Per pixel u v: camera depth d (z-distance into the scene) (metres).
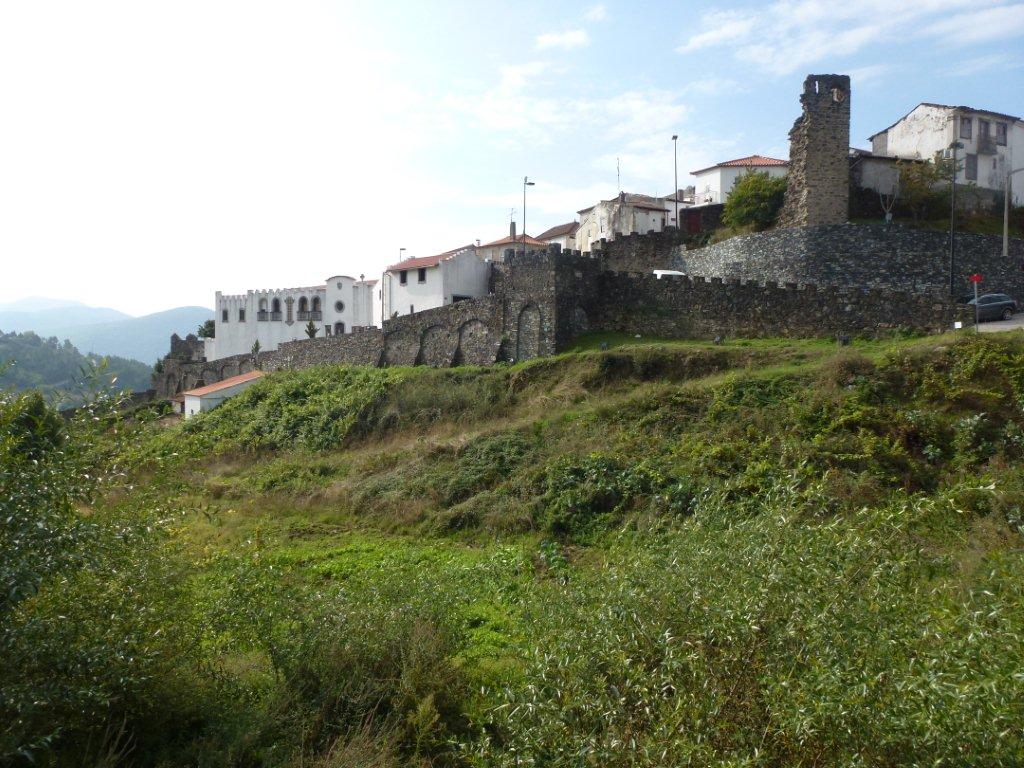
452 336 38.44
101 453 9.37
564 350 33.75
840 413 20.78
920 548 7.28
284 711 9.13
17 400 8.61
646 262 46.22
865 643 5.46
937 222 42.81
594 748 5.65
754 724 5.77
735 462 19.86
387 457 26.75
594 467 20.94
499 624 12.77
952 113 48.12
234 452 34.06
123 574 8.80
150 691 8.55
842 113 40.09
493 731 8.98
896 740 5.03
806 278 37.44
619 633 6.72
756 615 6.01
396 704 9.38
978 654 5.34
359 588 12.72
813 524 7.05
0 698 6.70
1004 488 14.98
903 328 28.17
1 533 7.04
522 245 59.78
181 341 74.81
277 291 66.94
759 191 43.94
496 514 20.14
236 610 9.89
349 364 43.19
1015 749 4.80
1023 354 20.94
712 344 31.05
